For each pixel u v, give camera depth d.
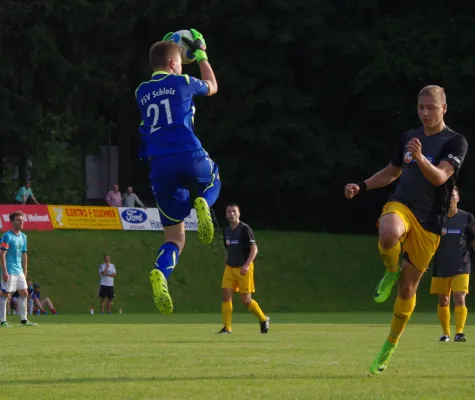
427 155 18.39
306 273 89.12
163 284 17.92
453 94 107.50
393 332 18.25
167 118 18.83
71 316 68.12
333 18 110.00
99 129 102.38
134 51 106.44
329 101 113.31
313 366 20.08
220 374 18.25
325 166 109.62
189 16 104.81
